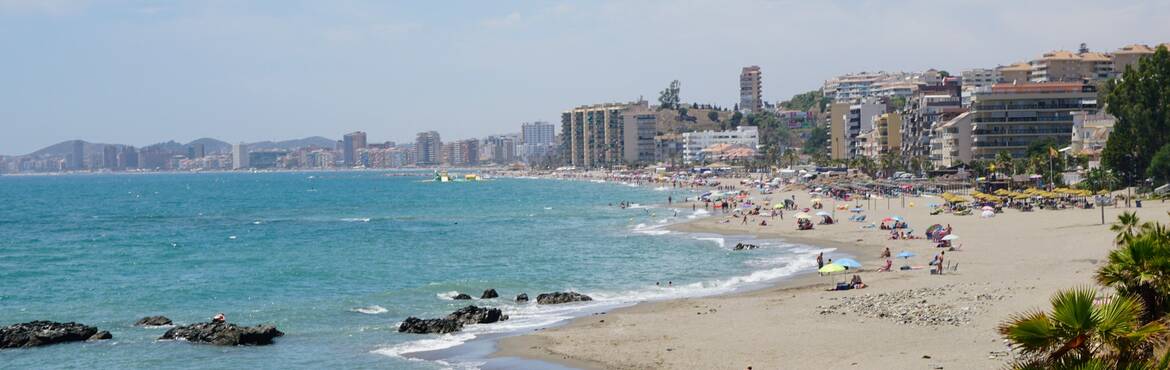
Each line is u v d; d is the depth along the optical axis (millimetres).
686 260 100375
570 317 64562
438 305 71812
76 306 74375
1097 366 23438
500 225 166125
